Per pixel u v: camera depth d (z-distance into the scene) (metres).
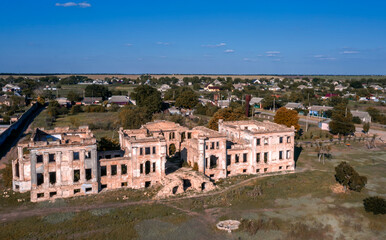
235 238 54.38
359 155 109.25
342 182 76.88
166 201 68.94
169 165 89.50
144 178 75.69
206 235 55.25
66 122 157.88
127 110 148.38
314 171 91.62
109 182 73.44
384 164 98.81
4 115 157.88
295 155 109.06
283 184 79.50
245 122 101.81
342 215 62.88
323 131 146.88
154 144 75.75
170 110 189.00
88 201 67.44
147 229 56.78
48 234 54.00
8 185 73.88
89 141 69.62
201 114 192.75
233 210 65.00
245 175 86.44
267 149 88.75
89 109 195.00
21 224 57.12
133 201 68.50
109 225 57.72
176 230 56.62
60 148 67.69
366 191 75.44
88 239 52.62
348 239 54.28
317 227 58.09
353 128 130.38
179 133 101.75
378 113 177.12
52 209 63.66
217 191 75.19
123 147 83.94
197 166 81.62
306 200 69.88
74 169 69.38
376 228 57.84
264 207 66.50
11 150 103.06
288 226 58.53
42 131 78.69
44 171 67.12
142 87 192.25
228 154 85.00
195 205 66.56
